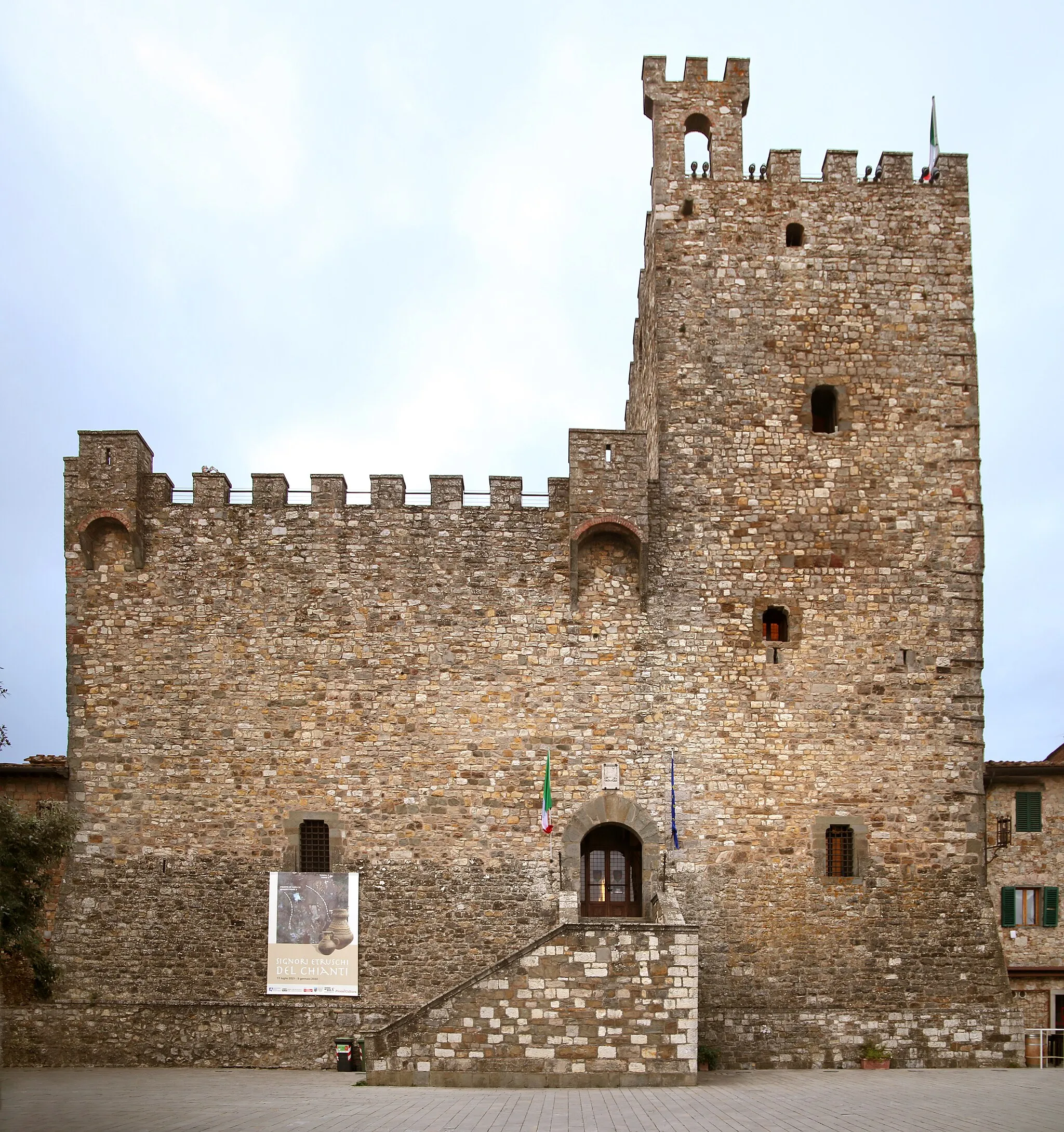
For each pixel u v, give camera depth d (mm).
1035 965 31094
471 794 29469
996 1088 23297
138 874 29281
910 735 29828
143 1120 18688
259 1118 18828
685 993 25016
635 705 29844
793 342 31594
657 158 32469
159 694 30125
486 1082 24609
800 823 29266
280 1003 28422
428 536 30766
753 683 29984
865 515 30844
